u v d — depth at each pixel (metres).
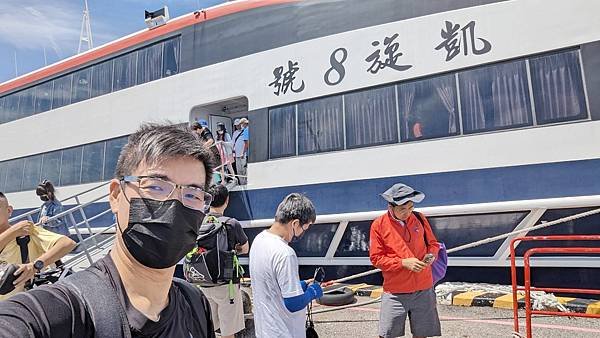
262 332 2.83
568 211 5.94
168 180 1.16
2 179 13.84
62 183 12.09
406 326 5.48
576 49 6.11
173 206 1.13
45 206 7.33
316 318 6.07
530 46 6.39
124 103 10.98
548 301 5.59
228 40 9.32
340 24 8.01
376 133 7.42
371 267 7.34
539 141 6.15
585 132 5.89
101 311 1.01
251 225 8.43
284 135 8.34
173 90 10.02
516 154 6.27
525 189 6.14
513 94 6.42
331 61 7.98
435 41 7.08
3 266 2.68
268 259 2.83
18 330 0.88
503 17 6.62
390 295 3.55
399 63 7.32
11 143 13.84
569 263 5.89
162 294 1.17
